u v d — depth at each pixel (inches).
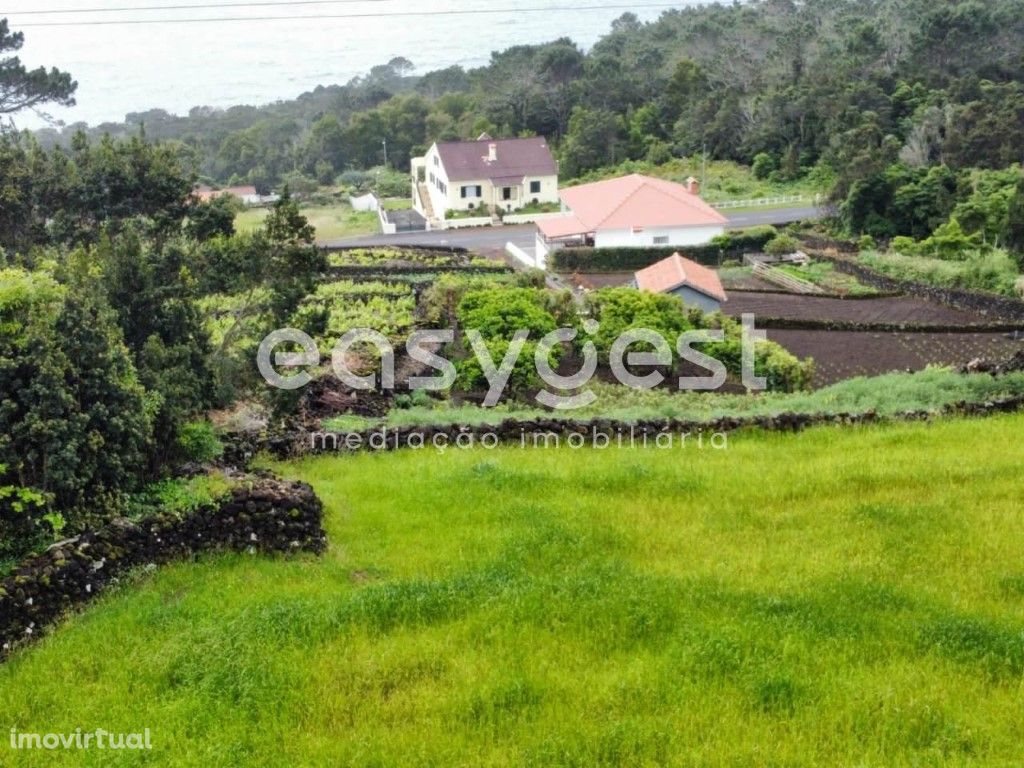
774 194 3491.6
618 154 3981.3
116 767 453.1
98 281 914.1
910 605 574.9
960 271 2065.7
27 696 506.6
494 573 620.4
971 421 973.2
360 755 454.6
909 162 3075.8
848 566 624.4
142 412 708.7
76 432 647.8
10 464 633.0
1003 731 462.0
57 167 1565.0
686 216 2586.1
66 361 661.3
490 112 4527.6
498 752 453.7
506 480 789.2
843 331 1753.2
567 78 4692.4
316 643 542.3
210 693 505.0
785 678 494.3
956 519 694.5
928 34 4020.7
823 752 450.9
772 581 606.9
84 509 652.1
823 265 2373.3
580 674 511.8
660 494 769.6
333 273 2150.6
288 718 485.7
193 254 1162.0
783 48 4389.8
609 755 450.0
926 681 498.9
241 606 585.3
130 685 515.5
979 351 1601.9
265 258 1156.5
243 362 1069.1
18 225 1526.8
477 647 540.7
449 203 3361.2
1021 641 523.2
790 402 1092.5
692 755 446.0
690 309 1520.7
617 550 663.8
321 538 675.4
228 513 668.7
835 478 783.7
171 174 1574.8
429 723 476.4
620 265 2508.6
